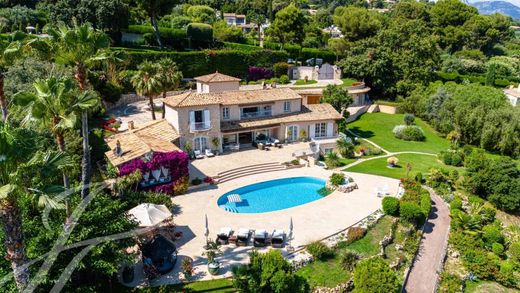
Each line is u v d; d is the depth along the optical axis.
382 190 37.44
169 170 35.47
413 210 32.34
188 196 35.72
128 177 32.31
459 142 62.16
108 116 52.66
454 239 32.62
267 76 79.12
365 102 78.62
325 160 47.12
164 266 24.12
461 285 28.00
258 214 32.66
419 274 28.16
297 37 98.06
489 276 30.11
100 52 25.03
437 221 35.78
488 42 123.44
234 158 45.22
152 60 66.12
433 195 41.09
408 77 80.50
